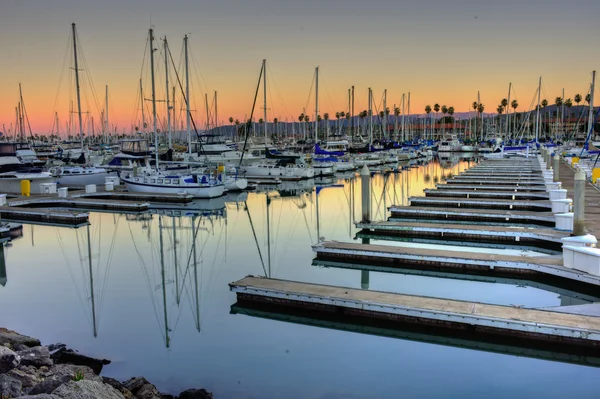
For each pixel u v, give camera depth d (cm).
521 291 1409
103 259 1898
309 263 1780
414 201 2836
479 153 8656
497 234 1945
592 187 2878
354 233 2328
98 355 1046
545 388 890
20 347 971
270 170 4634
